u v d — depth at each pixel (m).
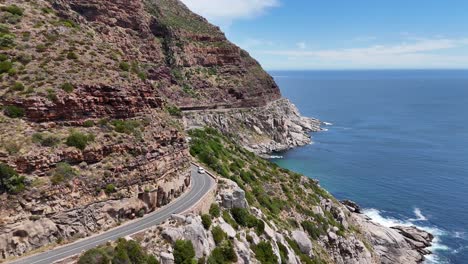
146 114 55.31
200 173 70.38
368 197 122.31
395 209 112.75
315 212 82.12
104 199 43.94
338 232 78.50
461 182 134.38
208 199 55.53
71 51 53.19
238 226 55.28
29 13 57.16
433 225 102.44
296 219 75.75
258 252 52.59
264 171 95.69
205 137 108.38
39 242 37.66
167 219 46.09
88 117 47.69
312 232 73.56
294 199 83.75
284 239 61.31
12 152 38.78
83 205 41.84
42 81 46.06
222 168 79.69
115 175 45.84
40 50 50.59
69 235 39.91
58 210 39.69
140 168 48.88
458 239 94.88
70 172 41.84
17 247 36.19
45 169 40.28
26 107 42.84
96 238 40.88
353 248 77.56
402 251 87.44
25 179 38.38
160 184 51.41
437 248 90.81
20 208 37.09
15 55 48.00
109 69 53.97
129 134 50.00
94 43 58.78
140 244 40.88
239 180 78.31
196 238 45.00
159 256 40.75
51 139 42.16
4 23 52.34
